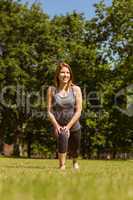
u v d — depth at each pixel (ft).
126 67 154.40
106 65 153.17
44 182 15.29
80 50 153.89
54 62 154.30
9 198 9.58
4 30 152.35
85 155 170.71
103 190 12.10
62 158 32.45
